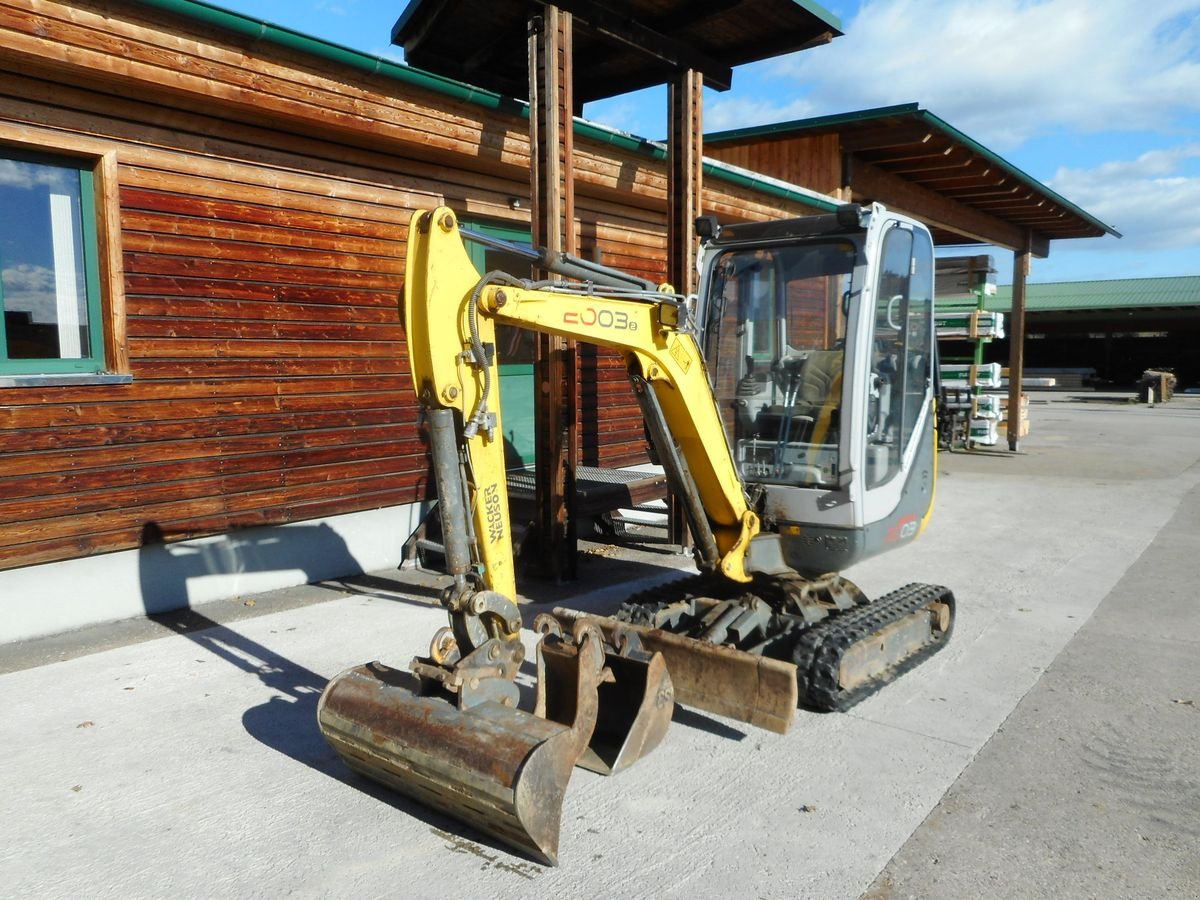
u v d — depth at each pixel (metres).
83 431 5.78
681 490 4.80
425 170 7.68
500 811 3.18
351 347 7.24
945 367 16.48
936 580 7.29
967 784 3.92
